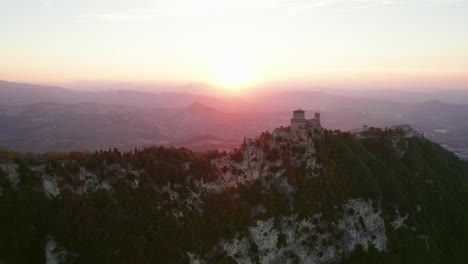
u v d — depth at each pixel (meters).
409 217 160.62
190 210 124.69
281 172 139.75
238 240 121.88
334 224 136.50
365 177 150.38
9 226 101.88
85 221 105.00
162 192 124.31
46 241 102.69
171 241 112.69
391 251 144.75
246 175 141.38
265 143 147.12
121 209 112.69
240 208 129.38
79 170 114.88
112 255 104.44
